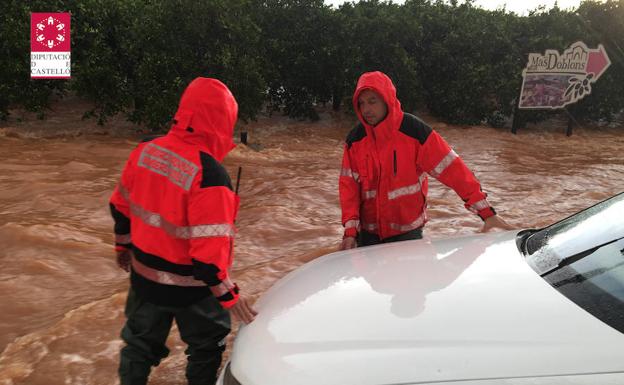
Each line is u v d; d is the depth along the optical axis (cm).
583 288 206
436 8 1570
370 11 1522
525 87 1488
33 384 288
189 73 1157
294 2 1405
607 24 1598
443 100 1528
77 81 1081
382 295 215
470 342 178
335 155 1103
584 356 167
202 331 238
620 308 191
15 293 402
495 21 1550
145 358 238
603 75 1599
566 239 252
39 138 1071
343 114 1507
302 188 762
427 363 171
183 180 212
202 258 209
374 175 329
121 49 1146
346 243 328
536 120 1592
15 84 1079
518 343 175
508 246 263
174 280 224
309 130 1366
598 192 785
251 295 411
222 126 221
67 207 617
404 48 1526
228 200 214
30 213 592
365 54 1422
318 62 1394
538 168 1006
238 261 495
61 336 334
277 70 1390
